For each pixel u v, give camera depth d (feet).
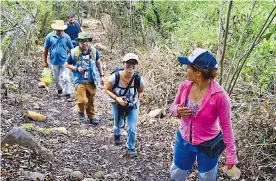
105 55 45.52
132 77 18.79
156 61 30.22
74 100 30.89
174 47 32.96
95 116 25.58
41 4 44.83
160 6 42.29
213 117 12.21
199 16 34.50
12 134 17.74
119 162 19.02
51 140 20.92
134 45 42.32
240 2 26.73
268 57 21.74
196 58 11.98
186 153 12.84
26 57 39.65
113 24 48.29
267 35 17.40
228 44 25.41
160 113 25.84
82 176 16.61
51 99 30.53
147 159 19.34
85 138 22.33
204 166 12.74
